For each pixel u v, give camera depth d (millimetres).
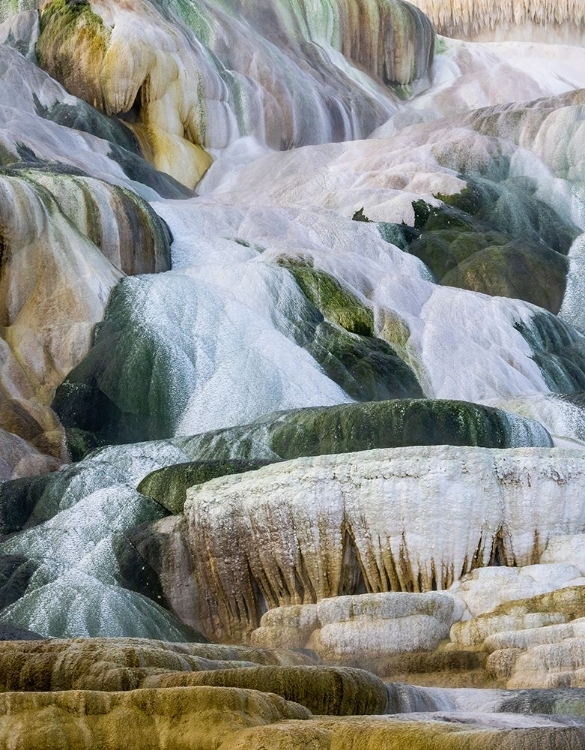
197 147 39938
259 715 6699
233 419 21422
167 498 16172
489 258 31422
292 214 31000
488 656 10523
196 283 23828
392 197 33781
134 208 25688
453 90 47969
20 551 15453
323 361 23938
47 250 23453
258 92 41844
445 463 13344
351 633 11328
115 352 22000
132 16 38875
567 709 8461
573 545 13094
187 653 9016
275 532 13805
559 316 31047
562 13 53125
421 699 8703
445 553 13195
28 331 22688
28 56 39000
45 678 7902
